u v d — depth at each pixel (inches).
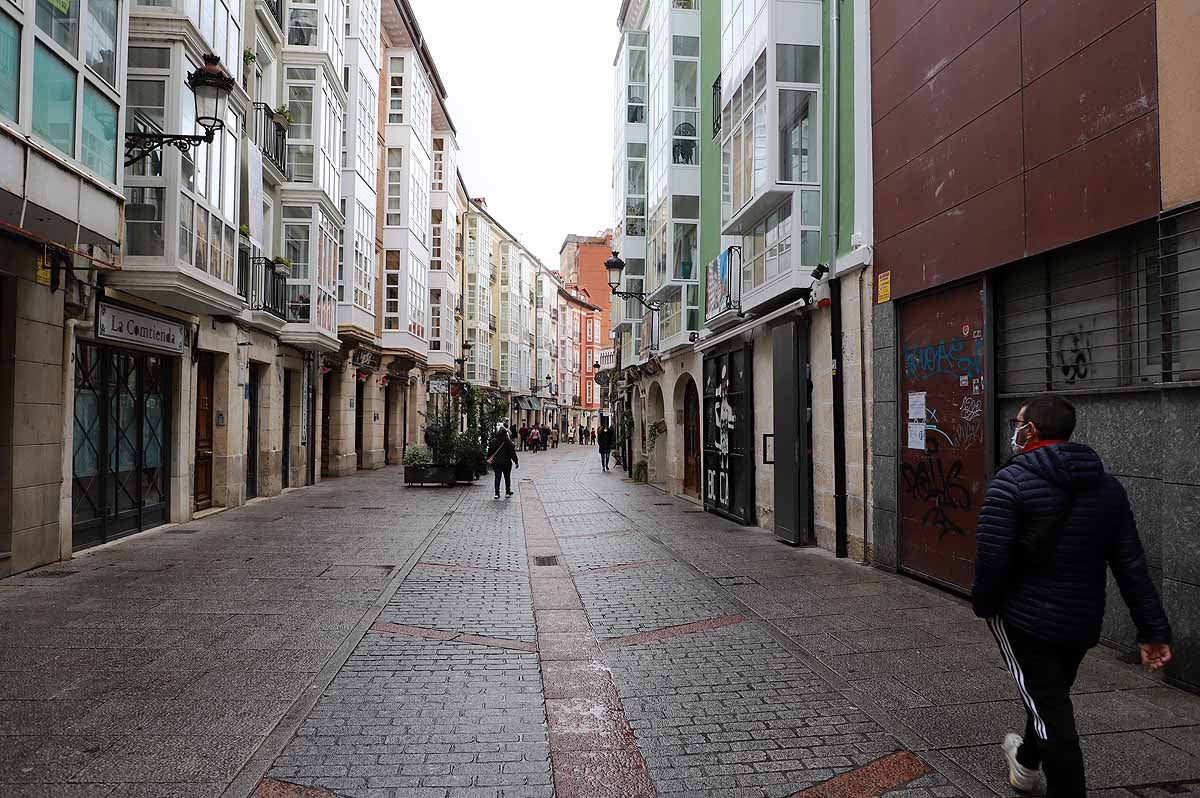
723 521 532.4
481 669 204.4
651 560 373.4
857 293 362.3
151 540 413.1
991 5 263.9
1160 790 133.3
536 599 289.4
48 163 276.1
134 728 160.6
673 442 756.0
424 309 1240.2
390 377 1141.1
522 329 2485.2
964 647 220.8
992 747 152.8
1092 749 149.6
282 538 426.3
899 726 164.1
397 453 1230.9
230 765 143.4
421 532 460.1
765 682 193.5
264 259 596.7
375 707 175.3
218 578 316.2
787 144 424.5
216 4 457.4
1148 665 118.2
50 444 337.7
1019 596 121.7
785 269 436.5
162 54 404.8
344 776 140.3
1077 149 223.5
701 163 736.3
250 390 633.0
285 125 656.4
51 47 277.3
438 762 146.8
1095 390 218.4
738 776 141.9
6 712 169.0
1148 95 197.6
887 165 337.4
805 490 413.7
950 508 291.3
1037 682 119.8
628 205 1034.7
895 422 330.0
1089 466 120.4
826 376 395.5
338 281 839.1
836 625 246.7
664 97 786.2
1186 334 185.6
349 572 331.9
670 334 793.6
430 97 1280.8
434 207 1460.4
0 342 310.5
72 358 351.3
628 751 152.8
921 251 307.9
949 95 289.7
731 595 292.8
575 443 3179.1
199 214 426.3
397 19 1080.2
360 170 871.1
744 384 513.0
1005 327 264.2
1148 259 206.1
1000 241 258.2
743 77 488.7
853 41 374.9
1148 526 200.5
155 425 456.4
